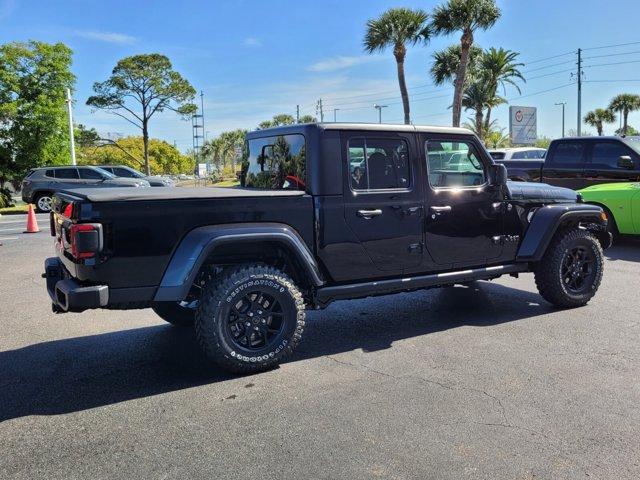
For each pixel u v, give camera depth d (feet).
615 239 33.06
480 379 13.38
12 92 91.30
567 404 11.92
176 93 157.07
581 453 9.95
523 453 9.97
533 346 15.71
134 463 9.98
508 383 13.09
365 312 19.86
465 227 17.25
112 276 12.53
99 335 17.87
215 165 318.65
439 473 9.39
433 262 16.83
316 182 14.67
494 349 15.53
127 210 12.57
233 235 13.25
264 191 14.40
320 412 11.83
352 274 15.47
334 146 14.83
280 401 12.44
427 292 22.79
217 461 9.98
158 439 10.85
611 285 23.16
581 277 19.83
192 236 13.10
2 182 92.84
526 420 11.22
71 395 13.08
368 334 17.25
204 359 15.38
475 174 17.57
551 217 18.56
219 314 13.47
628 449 10.06
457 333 17.11
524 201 18.56
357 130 15.17
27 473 9.72
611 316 18.63
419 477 9.29
